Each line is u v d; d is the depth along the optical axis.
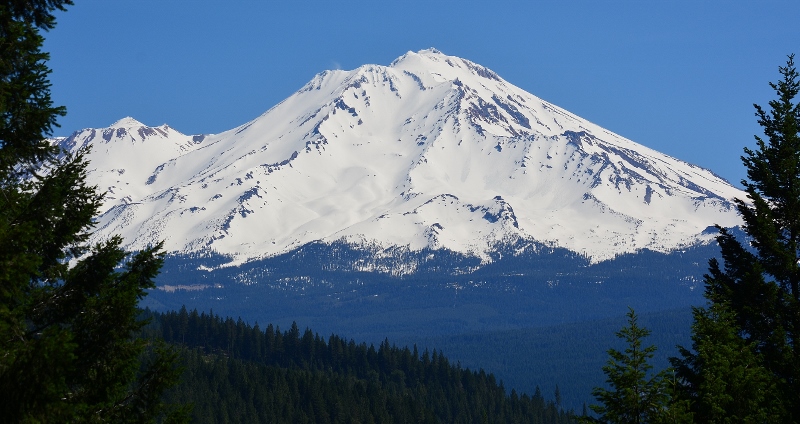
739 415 87.19
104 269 61.69
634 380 82.75
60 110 57.66
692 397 90.81
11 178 57.25
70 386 59.69
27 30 56.59
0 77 56.12
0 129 55.81
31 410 46.88
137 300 60.97
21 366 47.28
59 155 61.03
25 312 58.09
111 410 60.91
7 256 50.00
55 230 60.09
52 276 60.25
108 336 59.25
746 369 88.56
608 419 83.88
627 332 85.19
